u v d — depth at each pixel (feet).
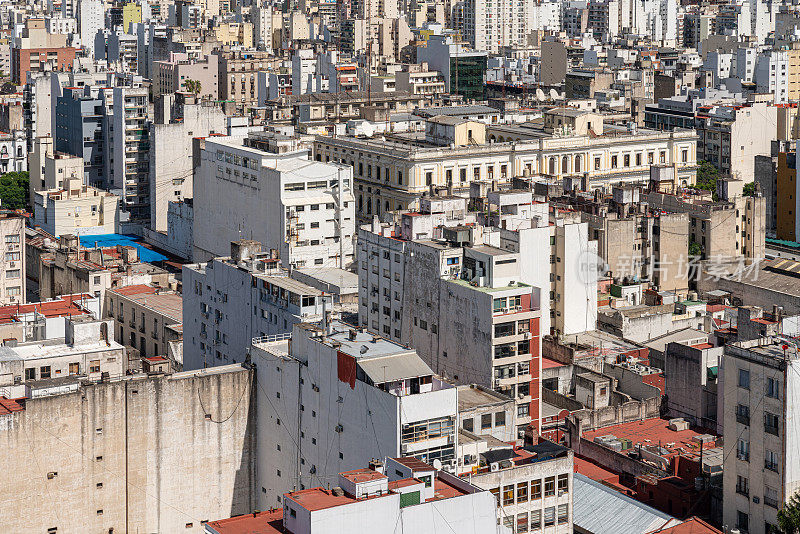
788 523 613.11
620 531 650.43
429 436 616.80
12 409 642.22
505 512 603.26
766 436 641.40
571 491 620.08
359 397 631.97
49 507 654.94
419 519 526.57
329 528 514.27
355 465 639.76
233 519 553.23
